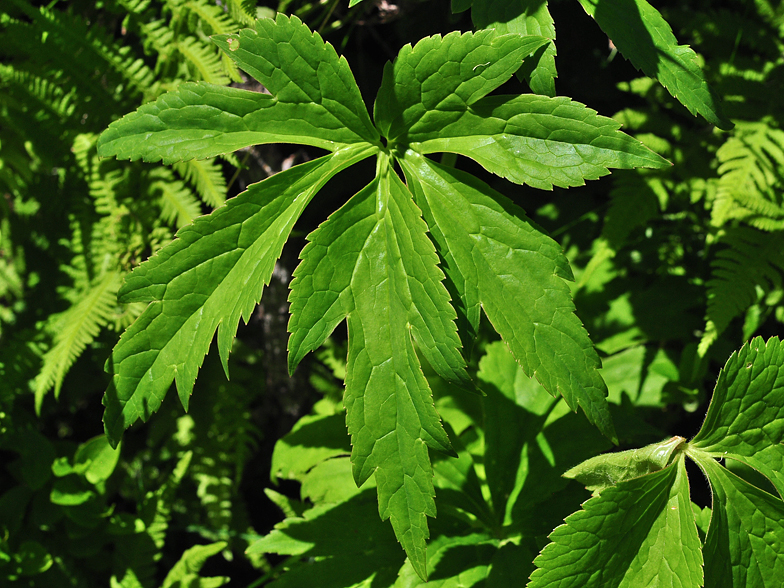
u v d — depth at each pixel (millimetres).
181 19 522
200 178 545
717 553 416
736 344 540
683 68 409
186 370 415
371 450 402
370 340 403
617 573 415
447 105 408
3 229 697
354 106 413
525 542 461
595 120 393
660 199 528
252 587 495
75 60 529
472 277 410
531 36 396
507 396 497
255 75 408
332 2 539
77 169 566
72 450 641
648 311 543
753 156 503
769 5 530
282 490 736
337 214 405
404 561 465
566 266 404
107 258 561
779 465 420
